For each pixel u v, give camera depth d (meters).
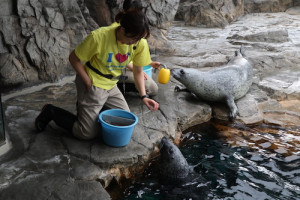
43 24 5.34
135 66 3.40
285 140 4.17
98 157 3.25
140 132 3.80
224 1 11.46
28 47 5.18
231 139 4.20
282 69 6.61
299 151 3.91
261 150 3.93
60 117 3.48
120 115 3.50
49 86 5.32
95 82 3.26
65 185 2.88
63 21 5.61
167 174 3.38
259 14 12.90
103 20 7.18
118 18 2.81
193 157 3.75
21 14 5.07
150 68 4.79
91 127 3.34
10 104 4.48
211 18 10.88
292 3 13.45
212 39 9.05
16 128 3.71
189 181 3.30
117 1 7.10
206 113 4.59
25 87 5.18
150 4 7.65
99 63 3.20
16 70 5.08
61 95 4.93
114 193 3.18
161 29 8.00
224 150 3.92
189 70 4.58
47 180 2.91
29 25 5.17
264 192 3.15
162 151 3.39
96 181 2.98
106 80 3.31
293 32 9.71
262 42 8.27
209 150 3.92
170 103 4.61
